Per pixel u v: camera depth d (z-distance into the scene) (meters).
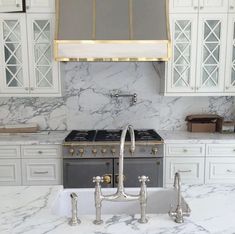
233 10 3.23
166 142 3.17
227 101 3.75
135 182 3.13
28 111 3.71
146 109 3.75
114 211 1.90
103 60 3.02
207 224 1.41
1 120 3.71
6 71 3.29
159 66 3.67
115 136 3.28
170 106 3.74
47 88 3.32
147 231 1.34
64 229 1.36
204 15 3.24
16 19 3.21
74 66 3.66
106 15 3.11
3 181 3.22
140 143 3.08
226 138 3.24
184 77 3.36
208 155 3.21
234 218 1.47
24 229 1.36
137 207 1.91
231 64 3.33
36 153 3.17
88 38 3.02
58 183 3.21
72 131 3.62
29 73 3.29
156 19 3.11
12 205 1.63
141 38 3.02
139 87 3.71
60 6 3.14
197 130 3.58
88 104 3.72
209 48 3.32
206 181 3.25
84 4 3.14
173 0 3.21
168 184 3.24
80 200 1.89
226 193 1.79
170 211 1.49
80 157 3.12
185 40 3.30
